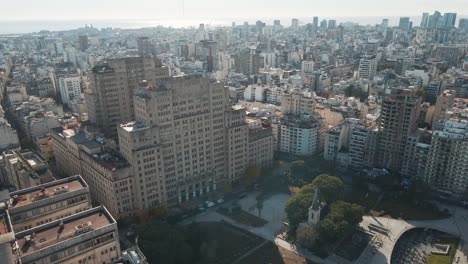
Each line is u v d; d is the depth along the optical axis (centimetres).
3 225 15038
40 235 16825
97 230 17038
